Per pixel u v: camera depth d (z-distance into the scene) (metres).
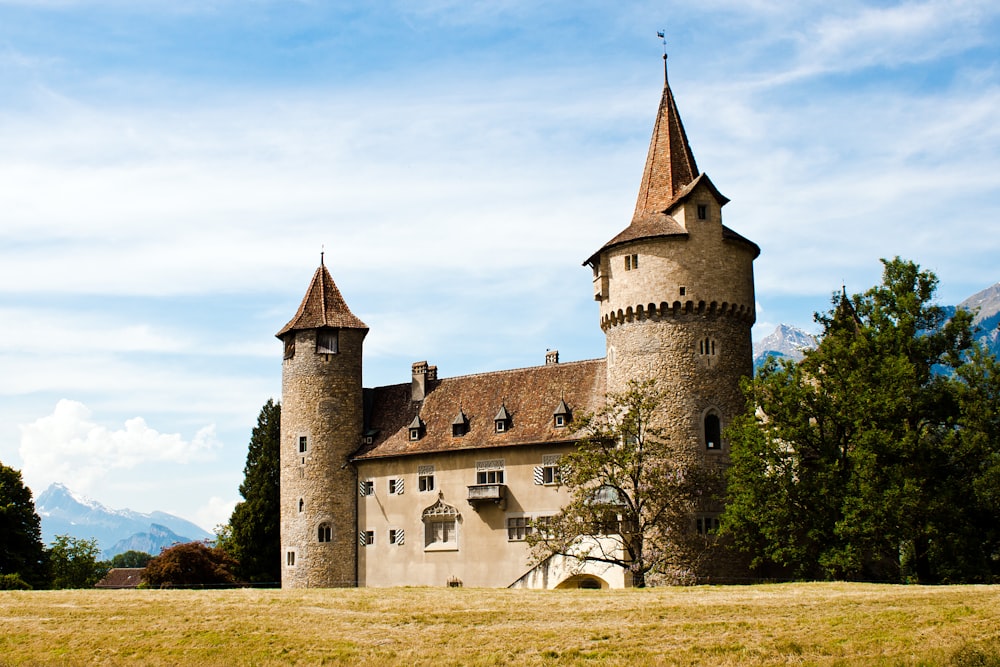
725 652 35.44
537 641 38.19
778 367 58.53
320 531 70.69
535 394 67.81
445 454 67.62
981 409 53.03
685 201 61.81
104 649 39.81
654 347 60.81
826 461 54.09
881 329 57.59
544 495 63.47
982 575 51.75
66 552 113.81
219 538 100.69
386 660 36.88
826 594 43.78
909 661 32.88
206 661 37.88
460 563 65.62
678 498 56.94
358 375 73.81
